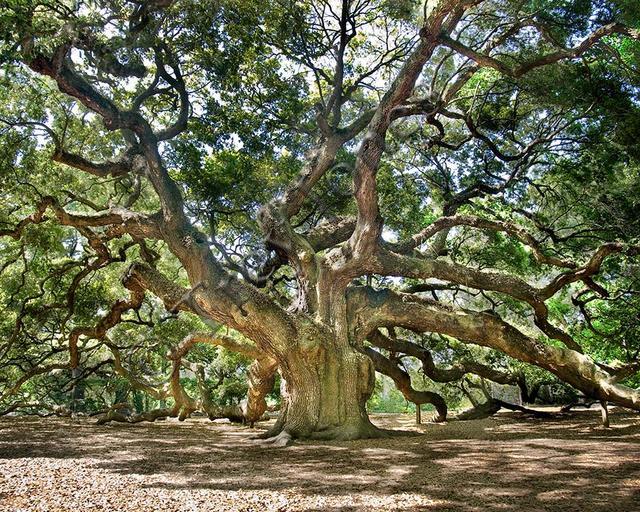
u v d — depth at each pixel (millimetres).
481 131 21484
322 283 15508
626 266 18953
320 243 17766
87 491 7781
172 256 28797
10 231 16969
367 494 7484
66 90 14656
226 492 7680
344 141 16609
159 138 16734
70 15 13750
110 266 27609
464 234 21719
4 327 23938
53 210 16281
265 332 14469
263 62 18984
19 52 12211
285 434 13688
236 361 27859
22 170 16547
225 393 28688
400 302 16094
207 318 15773
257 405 18969
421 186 23078
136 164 16422
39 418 24750
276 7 16875
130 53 15125
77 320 24453
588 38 12164
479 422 20781
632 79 15133
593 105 16797
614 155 19219
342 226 17938
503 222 16891
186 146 19219
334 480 8508
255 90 19156
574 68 16438
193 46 16734
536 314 17000
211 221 19969
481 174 22500
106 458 11102
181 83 17281
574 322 24016
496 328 16172
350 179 20266
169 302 15945
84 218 16469
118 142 20672
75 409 33781
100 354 29438
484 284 16281
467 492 7555
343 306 15453
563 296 24938
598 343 22234
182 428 19062
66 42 13344
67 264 22031
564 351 16672
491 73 20000
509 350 16312
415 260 15656
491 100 20922
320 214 20797
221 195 19531
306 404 14383
